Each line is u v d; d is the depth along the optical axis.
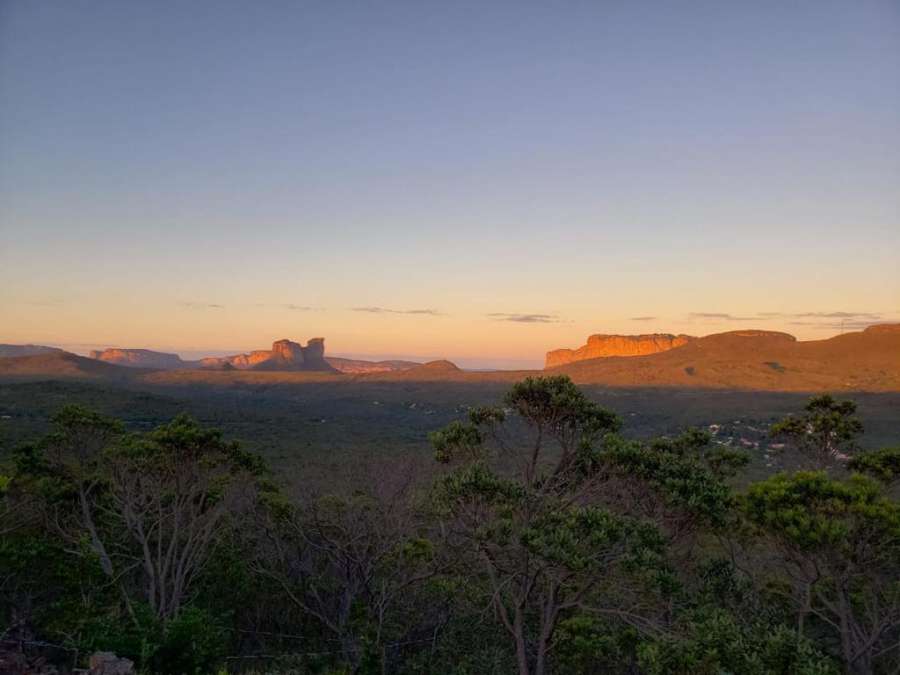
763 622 11.47
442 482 10.97
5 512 14.38
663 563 9.88
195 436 14.88
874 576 11.25
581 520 9.80
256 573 16.44
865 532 10.66
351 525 15.09
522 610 11.27
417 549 13.80
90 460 16.77
